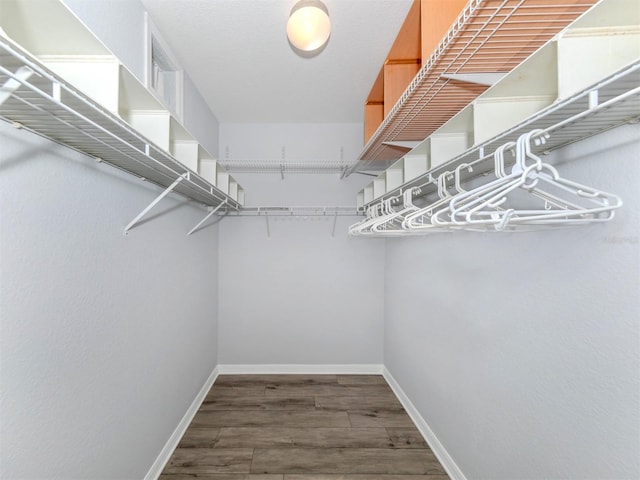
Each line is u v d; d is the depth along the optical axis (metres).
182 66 1.93
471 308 1.42
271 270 2.82
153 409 1.53
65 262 0.95
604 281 0.80
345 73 2.01
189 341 2.02
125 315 1.28
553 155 1.01
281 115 2.68
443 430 1.67
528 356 1.07
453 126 1.35
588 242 0.85
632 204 0.74
